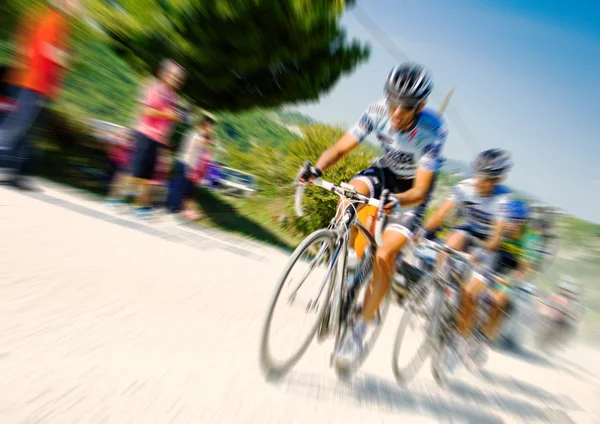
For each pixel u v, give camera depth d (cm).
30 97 505
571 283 659
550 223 567
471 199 429
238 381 242
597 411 425
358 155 1067
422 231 443
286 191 1100
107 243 424
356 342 286
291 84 1013
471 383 388
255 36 873
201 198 927
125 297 312
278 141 1155
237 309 360
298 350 268
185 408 202
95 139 784
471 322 365
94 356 225
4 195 470
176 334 279
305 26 899
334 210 1054
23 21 547
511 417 331
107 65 854
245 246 690
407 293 329
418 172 305
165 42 851
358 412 253
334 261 273
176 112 630
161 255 445
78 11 599
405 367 337
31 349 215
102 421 177
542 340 609
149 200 629
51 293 283
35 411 172
